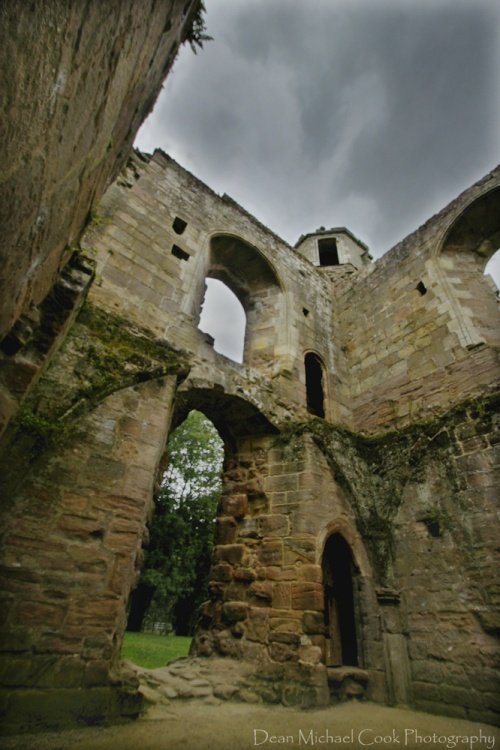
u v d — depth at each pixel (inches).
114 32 96.3
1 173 60.4
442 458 255.0
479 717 182.4
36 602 126.3
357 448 295.4
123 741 116.3
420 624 223.0
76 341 182.4
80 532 143.7
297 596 210.4
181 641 459.2
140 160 322.0
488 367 267.6
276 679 191.9
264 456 273.7
